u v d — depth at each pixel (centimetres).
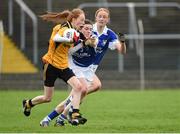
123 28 6297
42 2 6488
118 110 3581
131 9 6091
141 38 5588
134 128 2647
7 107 3706
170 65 5988
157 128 2650
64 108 2695
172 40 6184
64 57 2619
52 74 2631
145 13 6462
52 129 2573
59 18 2644
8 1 6419
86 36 2745
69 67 2742
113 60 5912
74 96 2592
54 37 2569
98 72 5550
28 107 2755
